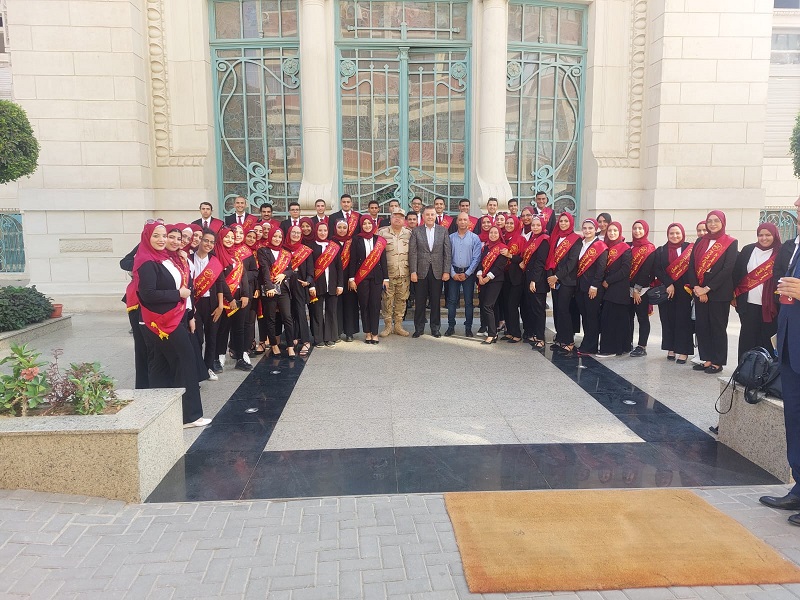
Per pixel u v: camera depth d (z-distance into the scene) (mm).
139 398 4215
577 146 10930
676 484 3910
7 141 7062
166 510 3568
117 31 9383
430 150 10586
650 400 5625
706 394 5812
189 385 4922
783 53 12312
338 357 7234
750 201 10172
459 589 2797
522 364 6910
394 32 10203
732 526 3312
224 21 10203
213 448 4535
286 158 10484
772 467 4070
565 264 7234
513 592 2762
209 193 10328
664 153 10109
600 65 10461
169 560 3035
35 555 3062
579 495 3717
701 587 2793
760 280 5750
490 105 9992
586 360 7109
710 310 6406
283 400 5656
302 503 3650
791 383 3482
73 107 9508
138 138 9617
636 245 7188
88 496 3670
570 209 11094
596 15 10328
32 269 9852
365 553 3092
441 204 8781
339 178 10484
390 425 4988
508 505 3576
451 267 8242
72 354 7211
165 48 9945
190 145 10180
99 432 3602
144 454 3723
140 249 4746
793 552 3088
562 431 4852
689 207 10188
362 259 7719
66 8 9305
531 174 10859
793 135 8180
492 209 8617
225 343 6594
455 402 5574
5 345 7441
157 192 10141
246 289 6504
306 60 9766
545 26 10484
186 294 4801
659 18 9938
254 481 3969
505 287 7965
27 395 3881
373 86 10328
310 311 7770
